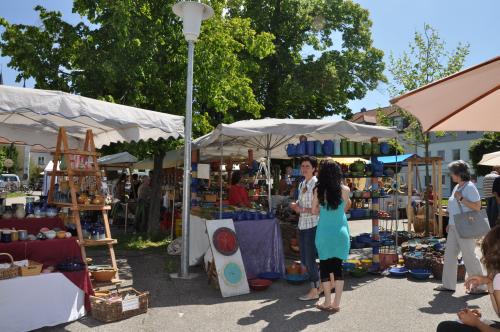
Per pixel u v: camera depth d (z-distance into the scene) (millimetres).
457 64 13719
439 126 2902
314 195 5363
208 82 11141
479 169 27016
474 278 3023
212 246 6332
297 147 7688
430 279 6934
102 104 5590
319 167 5328
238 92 12422
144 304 5270
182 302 5734
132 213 15484
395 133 7617
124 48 9664
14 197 32375
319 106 21422
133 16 10203
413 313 5188
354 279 6977
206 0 11359
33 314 4668
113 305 4938
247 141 9070
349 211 7602
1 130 8219
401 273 7113
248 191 9930
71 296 5020
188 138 7172
